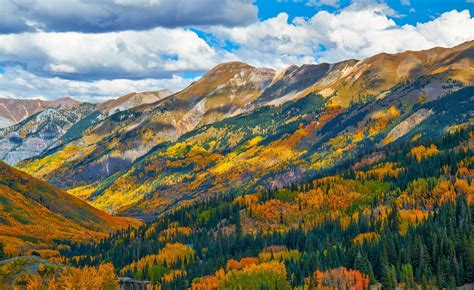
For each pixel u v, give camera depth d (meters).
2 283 154.25
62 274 162.00
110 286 175.62
